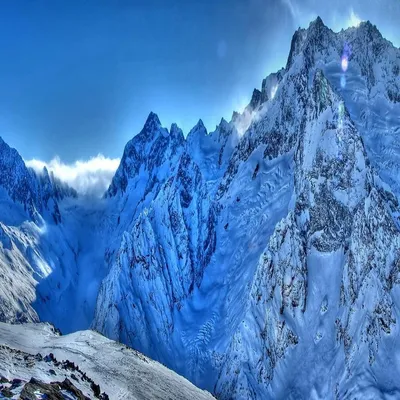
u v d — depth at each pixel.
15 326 118.50
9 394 47.34
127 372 91.69
